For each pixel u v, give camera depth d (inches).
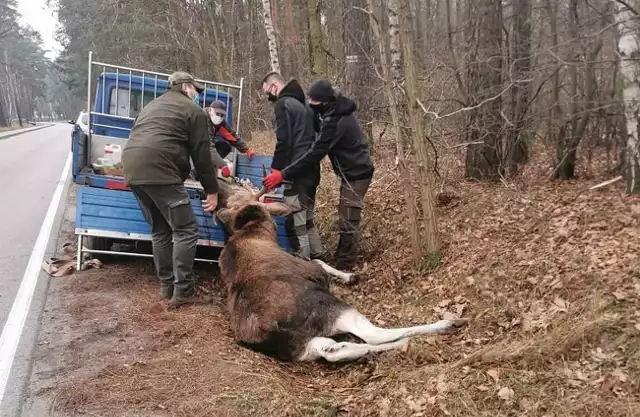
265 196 280.4
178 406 153.3
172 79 224.5
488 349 166.1
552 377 150.6
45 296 233.3
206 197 243.0
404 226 297.7
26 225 363.6
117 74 323.0
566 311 178.5
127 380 165.3
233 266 211.0
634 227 216.7
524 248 229.0
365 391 165.2
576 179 323.3
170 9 889.5
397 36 281.9
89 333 197.3
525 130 317.4
